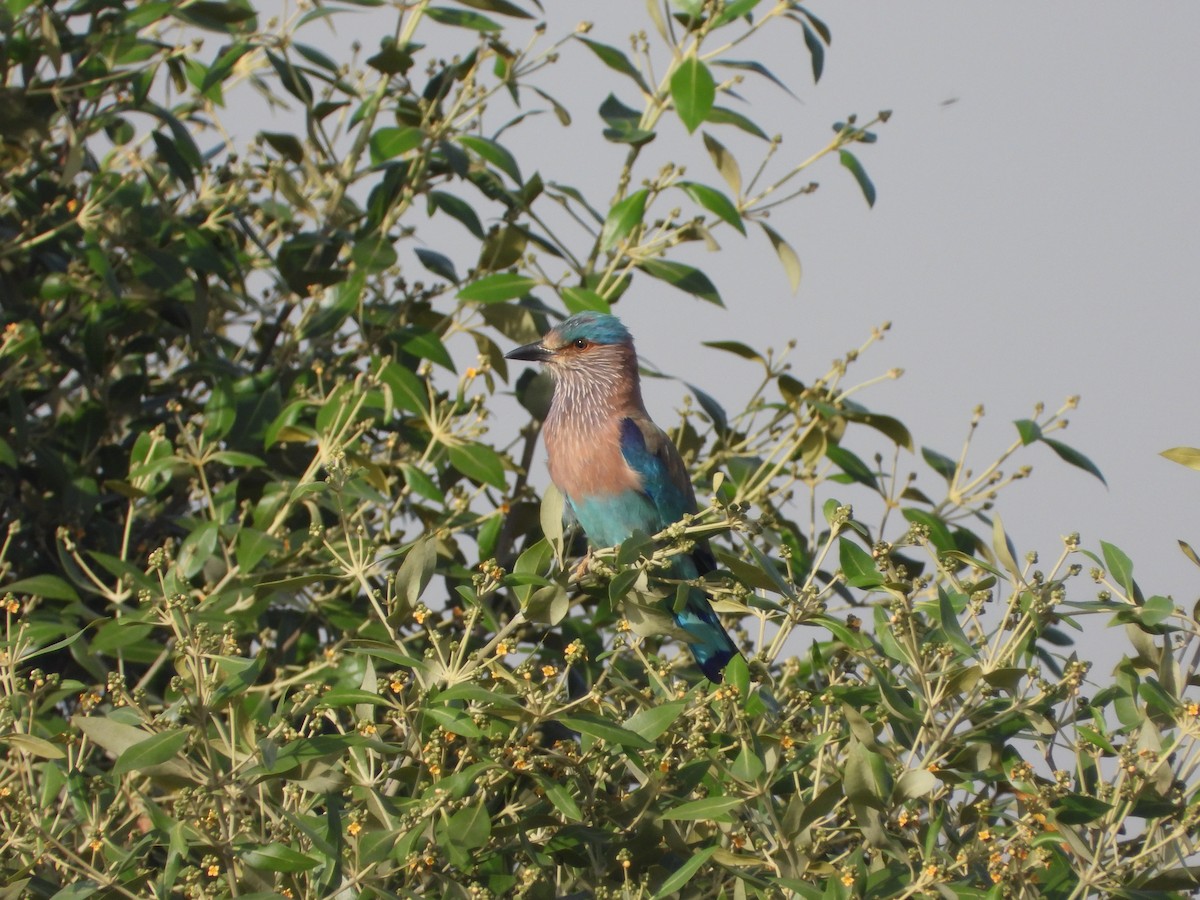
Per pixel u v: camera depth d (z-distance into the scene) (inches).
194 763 299.3
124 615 386.9
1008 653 321.1
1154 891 306.2
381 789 307.7
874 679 333.4
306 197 516.1
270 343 499.2
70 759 316.2
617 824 319.0
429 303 485.7
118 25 485.1
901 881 303.0
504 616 445.4
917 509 442.3
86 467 446.9
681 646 420.2
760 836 318.7
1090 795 325.4
